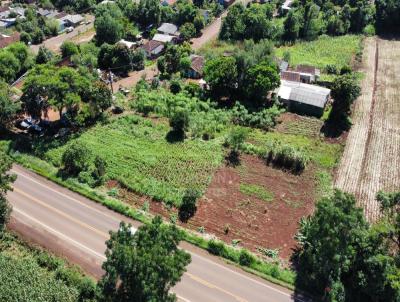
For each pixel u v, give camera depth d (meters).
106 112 82.00
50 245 53.66
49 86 72.94
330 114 81.38
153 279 35.72
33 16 128.50
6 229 55.47
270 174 67.06
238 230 56.69
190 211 59.38
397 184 65.94
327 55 109.44
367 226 47.91
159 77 97.50
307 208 60.56
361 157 71.88
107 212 59.06
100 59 102.12
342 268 46.59
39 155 70.19
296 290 48.62
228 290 48.44
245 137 72.25
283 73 94.38
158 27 124.56
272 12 130.50
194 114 81.25
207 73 88.19
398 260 46.59
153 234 39.34
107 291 37.50
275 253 53.25
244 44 101.88
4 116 73.75
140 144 73.25
